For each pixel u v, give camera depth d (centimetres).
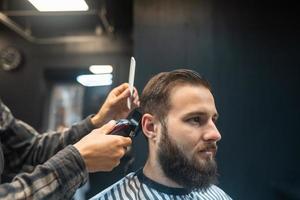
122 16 375
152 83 95
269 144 252
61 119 413
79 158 65
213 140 87
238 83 259
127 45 407
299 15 265
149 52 265
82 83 424
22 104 404
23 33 391
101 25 381
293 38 263
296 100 255
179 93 88
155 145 92
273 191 245
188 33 266
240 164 250
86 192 314
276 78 259
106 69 413
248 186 248
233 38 265
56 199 63
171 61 263
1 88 407
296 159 248
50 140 112
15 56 410
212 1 270
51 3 269
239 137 254
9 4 323
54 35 405
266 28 265
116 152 70
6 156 109
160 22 269
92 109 416
